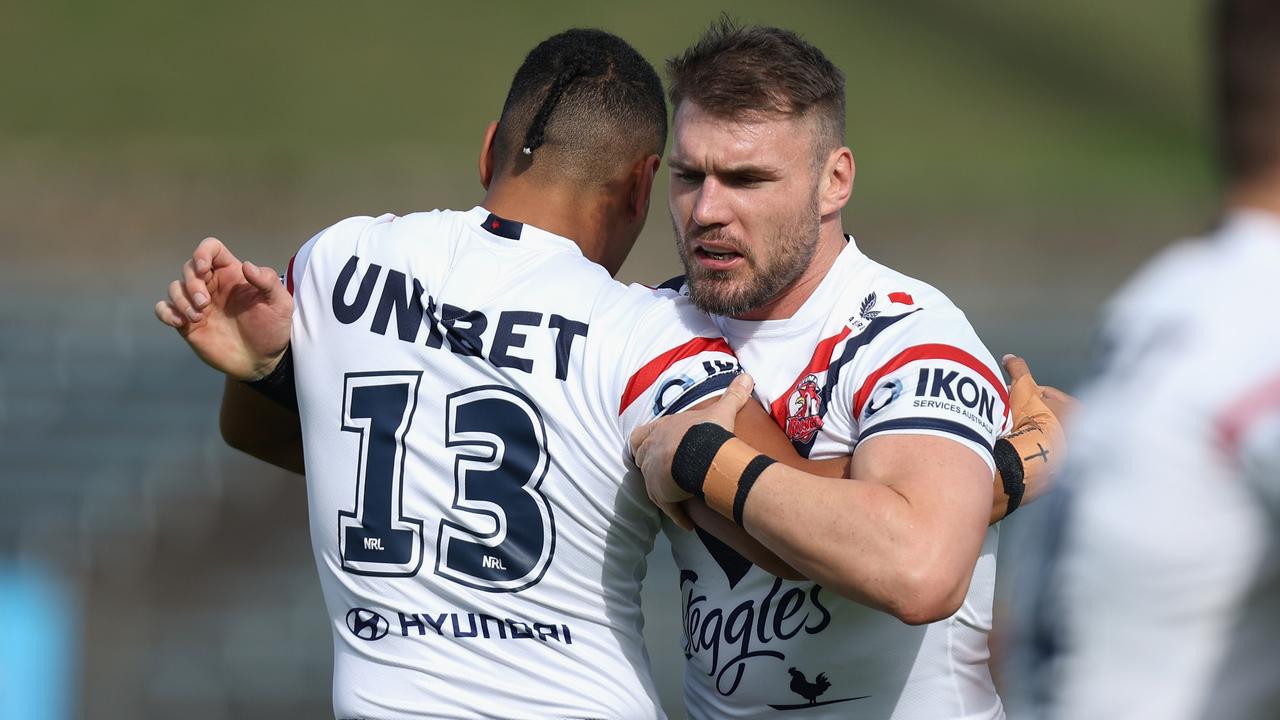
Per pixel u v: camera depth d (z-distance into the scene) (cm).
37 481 2773
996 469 804
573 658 841
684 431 773
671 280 981
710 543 880
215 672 2478
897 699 859
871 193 6819
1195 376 500
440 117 7638
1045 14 8875
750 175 812
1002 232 6019
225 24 8425
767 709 877
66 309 4188
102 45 8050
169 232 5778
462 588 838
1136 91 8081
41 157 6531
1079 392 568
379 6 8750
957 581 709
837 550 714
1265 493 484
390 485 848
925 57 8431
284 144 7156
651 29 8444
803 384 852
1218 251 519
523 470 827
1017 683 555
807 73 821
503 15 8688
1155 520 498
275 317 880
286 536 2711
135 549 2625
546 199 887
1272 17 487
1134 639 505
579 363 824
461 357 838
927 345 800
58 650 2462
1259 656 493
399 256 876
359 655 873
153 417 3127
